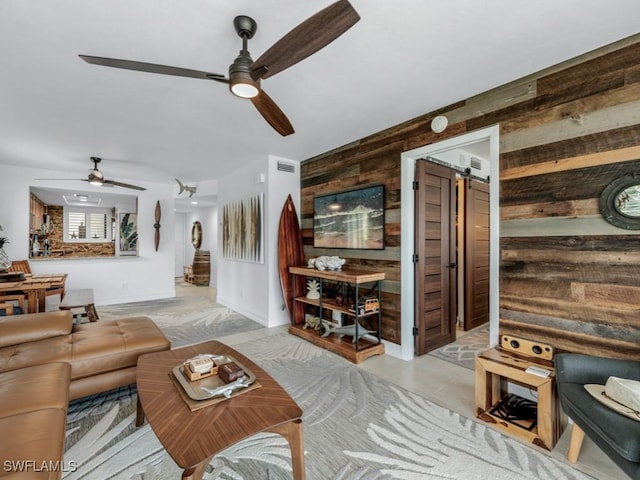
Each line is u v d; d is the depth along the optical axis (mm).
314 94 2512
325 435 1904
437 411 2172
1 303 3547
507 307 2328
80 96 2504
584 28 1737
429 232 3307
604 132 1907
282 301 4441
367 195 3488
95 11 1570
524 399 2236
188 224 9516
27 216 4898
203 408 1412
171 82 2283
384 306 3318
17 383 1585
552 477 1565
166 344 2406
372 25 1690
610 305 1876
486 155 4254
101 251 8227
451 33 1770
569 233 2041
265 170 4352
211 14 1598
